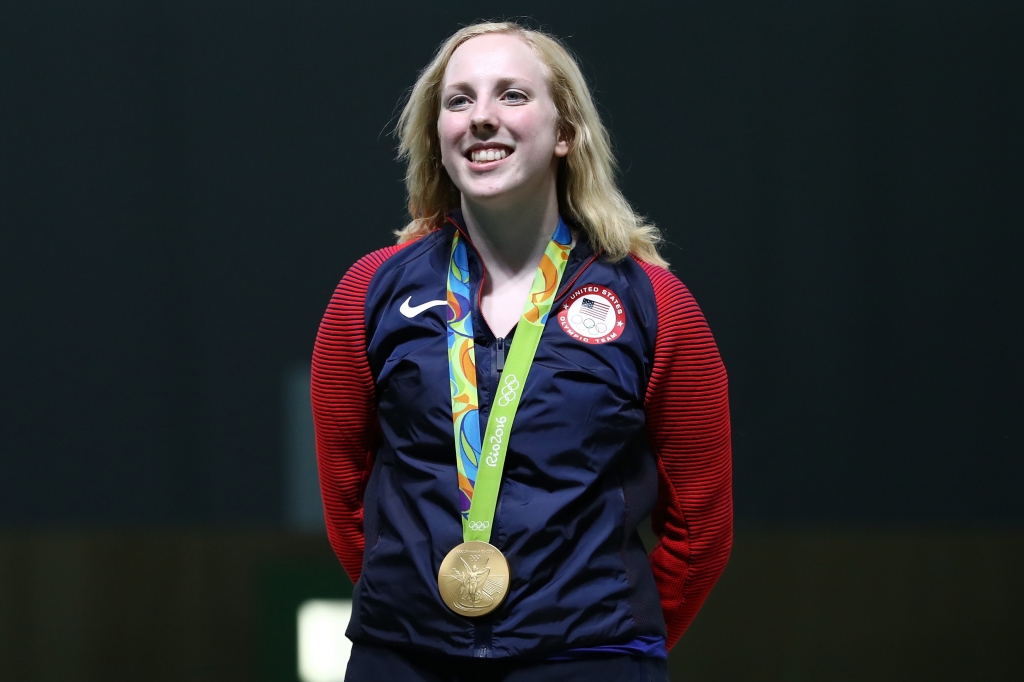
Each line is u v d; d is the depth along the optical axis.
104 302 18.20
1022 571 18.12
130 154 18.22
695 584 7.79
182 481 18.20
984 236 18.33
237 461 18.20
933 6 18.25
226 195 18.23
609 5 18.09
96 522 18.12
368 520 7.10
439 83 7.58
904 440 18.31
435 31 18.11
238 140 18.20
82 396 18.20
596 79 18.06
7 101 18.17
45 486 18.14
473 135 7.08
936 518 18.27
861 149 18.31
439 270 7.29
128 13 18.22
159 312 18.23
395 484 6.95
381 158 18.14
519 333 6.95
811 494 18.31
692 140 18.16
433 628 6.43
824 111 18.25
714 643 18.20
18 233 18.20
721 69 18.19
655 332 7.10
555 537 6.51
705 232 18.20
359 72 18.16
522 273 7.36
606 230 7.27
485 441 6.69
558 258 7.27
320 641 17.86
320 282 18.22
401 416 6.93
